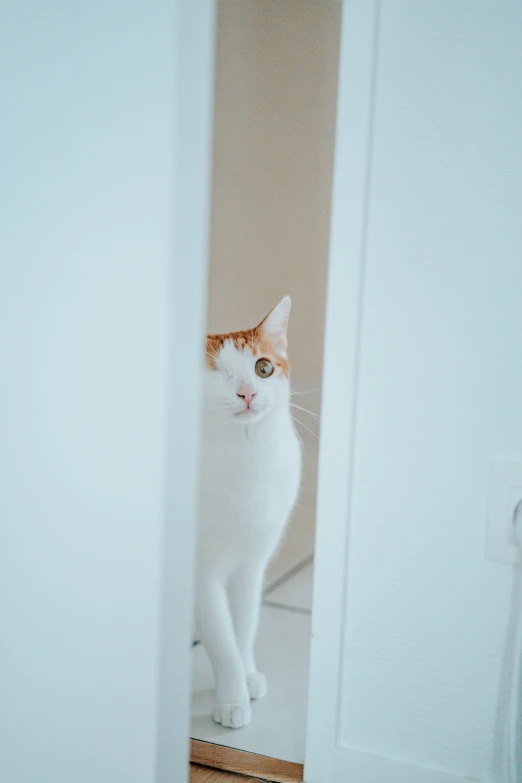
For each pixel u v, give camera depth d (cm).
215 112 115
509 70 63
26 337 66
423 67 65
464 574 70
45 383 66
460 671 71
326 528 73
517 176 64
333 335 70
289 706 93
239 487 90
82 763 70
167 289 62
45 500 68
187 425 64
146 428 64
